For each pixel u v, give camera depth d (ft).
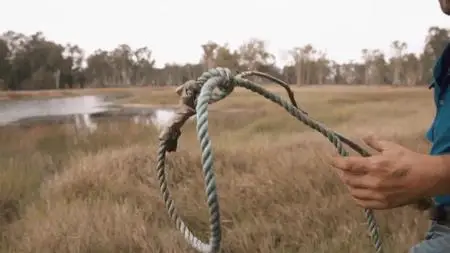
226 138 37.50
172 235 15.87
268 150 26.78
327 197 18.11
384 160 3.99
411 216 15.79
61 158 34.58
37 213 19.92
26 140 44.68
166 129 4.83
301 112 5.09
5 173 26.55
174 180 22.54
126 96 165.99
